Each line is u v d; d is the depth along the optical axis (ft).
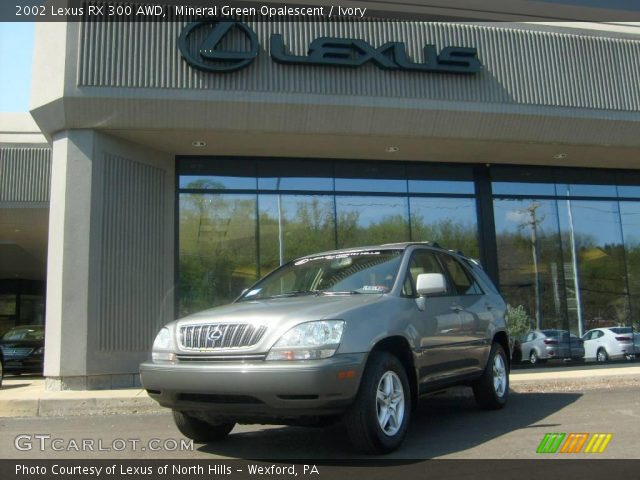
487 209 45.16
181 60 35.65
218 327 15.78
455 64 38.78
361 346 15.30
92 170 35.29
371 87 37.63
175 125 36.14
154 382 16.01
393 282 18.49
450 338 19.80
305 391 14.20
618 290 46.60
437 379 19.04
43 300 92.43
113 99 34.60
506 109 39.37
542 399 27.48
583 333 45.19
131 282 36.76
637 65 42.98
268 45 36.70
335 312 15.60
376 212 43.32
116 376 34.94
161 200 39.60
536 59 40.78
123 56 35.12
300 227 41.96
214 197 41.14
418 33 38.93
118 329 35.60
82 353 33.63
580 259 46.37
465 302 21.85
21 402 28.43
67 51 34.76
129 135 37.01
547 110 40.16
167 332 16.74
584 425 20.31
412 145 40.93
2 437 21.38
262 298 19.53
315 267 20.76
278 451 17.37
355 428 15.35
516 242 45.42
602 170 48.47
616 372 35.22
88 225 34.68
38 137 47.52
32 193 46.88
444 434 19.33
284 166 42.55
